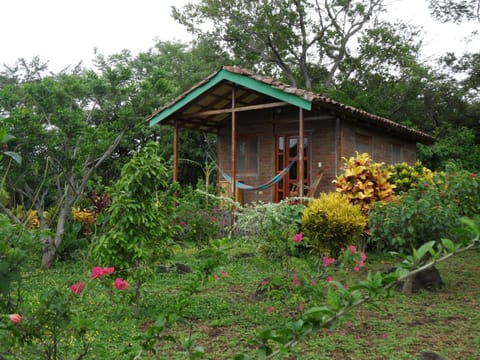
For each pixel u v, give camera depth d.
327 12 30.66
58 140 8.81
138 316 5.59
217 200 10.89
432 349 4.51
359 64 30.86
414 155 17.89
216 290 7.01
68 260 9.36
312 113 13.84
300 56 31.38
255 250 7.39
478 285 7.54
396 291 6.98
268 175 14.66
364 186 9.70
